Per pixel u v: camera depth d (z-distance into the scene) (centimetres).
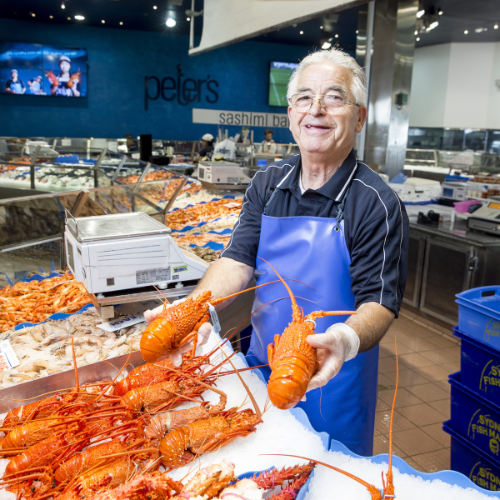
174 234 314
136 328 171
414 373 336
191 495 83
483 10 853
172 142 1041
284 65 1397
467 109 1250
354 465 100
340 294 138
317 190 138
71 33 1216
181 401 121
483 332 187
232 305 200
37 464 106
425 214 469
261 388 126
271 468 98
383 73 628
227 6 390
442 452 248
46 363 150
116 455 98
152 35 1281
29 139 791
